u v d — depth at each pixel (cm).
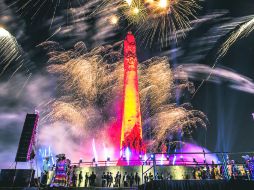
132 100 3344
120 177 2500
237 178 1320
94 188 1978
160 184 1248
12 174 1984
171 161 3047
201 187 1235
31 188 1877
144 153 3073
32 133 2048
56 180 2081
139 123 3253
